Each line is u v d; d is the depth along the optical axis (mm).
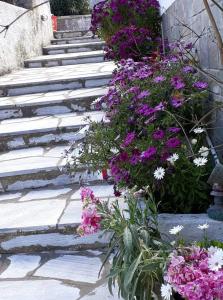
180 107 2842
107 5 5672
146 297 1748
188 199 2400
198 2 2973
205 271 1487
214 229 2221
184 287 1436
